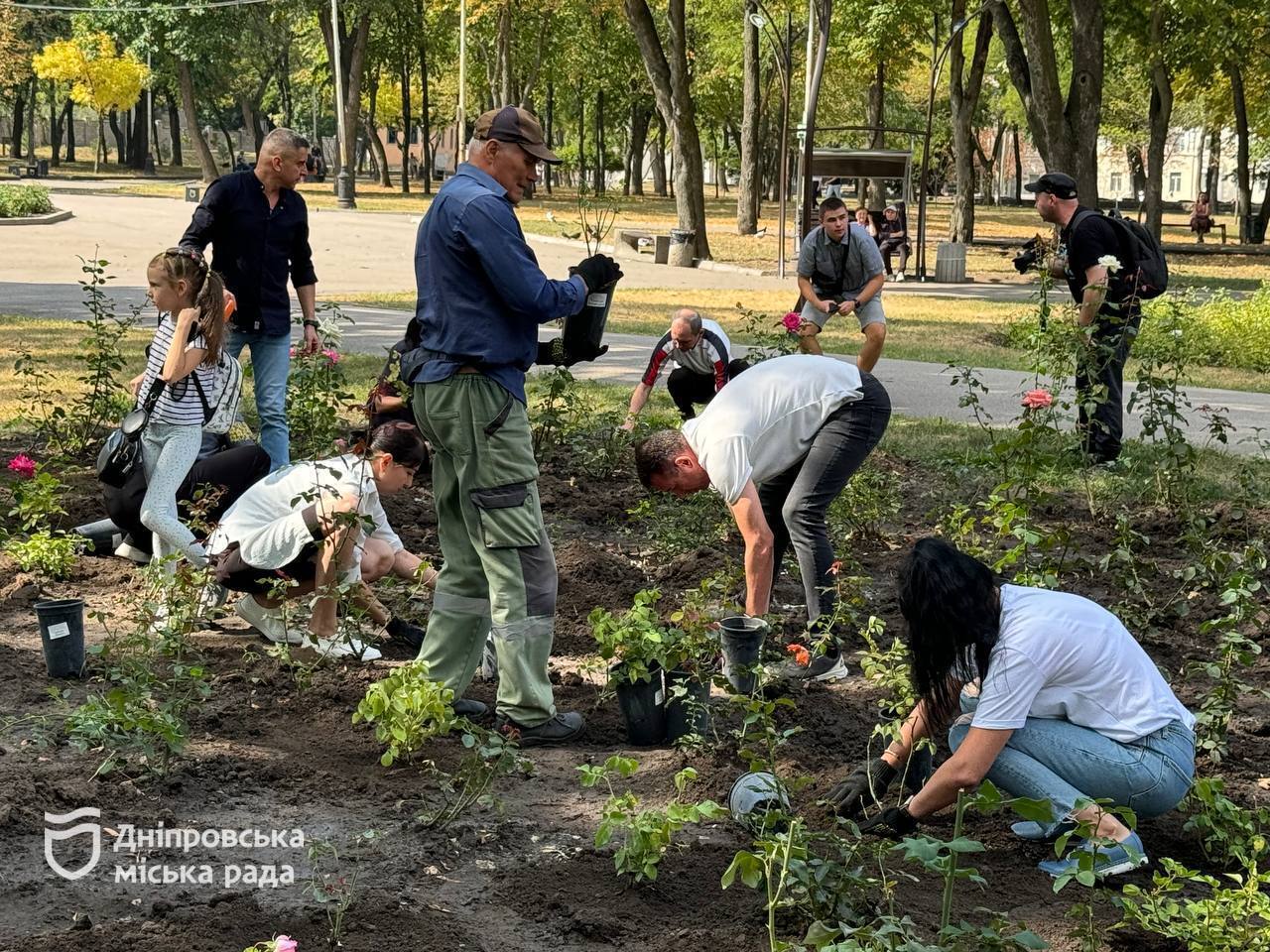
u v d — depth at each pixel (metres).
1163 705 4.02
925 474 9.39
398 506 8.14
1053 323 8.63
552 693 5.08
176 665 4.70
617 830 4.18
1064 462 8.60
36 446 9.21
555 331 16.30
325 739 4.84
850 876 3.35
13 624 5.96
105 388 9.45
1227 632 4.94
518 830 4.18
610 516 8.25
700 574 6.99
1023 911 3.79
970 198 40.25
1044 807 3.15
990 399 12.69
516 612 4.80
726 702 5.21
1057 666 3.89
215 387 6.25
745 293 22.94
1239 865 4.10
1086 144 25.78
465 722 4.21
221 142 117.50
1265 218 42.78
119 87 64.00
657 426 9.58
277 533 5.50
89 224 34.75
